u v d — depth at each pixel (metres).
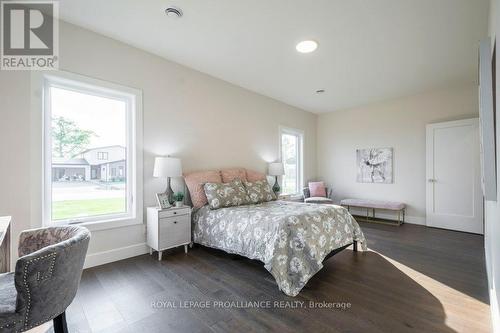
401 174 4.68
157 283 2.14
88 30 2.45
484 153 1.38
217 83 3.71
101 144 2.67
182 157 3.25
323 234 2.36
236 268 2.47
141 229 2.84
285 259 2.06
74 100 2.51
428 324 1.57
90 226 2.47
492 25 1.62
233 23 2.33
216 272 2.37
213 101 3.64
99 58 2.52
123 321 1.62
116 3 2.06
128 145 2.83
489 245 2.06
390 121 4.81
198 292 1.99
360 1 2.01
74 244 1.18
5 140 2.03
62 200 2.42
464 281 2.17
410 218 4.57
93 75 2.48
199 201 3.08
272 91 4.30
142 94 2.85
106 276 2.27
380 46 2.74
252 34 2.52
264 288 2.06
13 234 2.04
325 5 2.06
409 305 1.79
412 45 2.71
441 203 4.14
